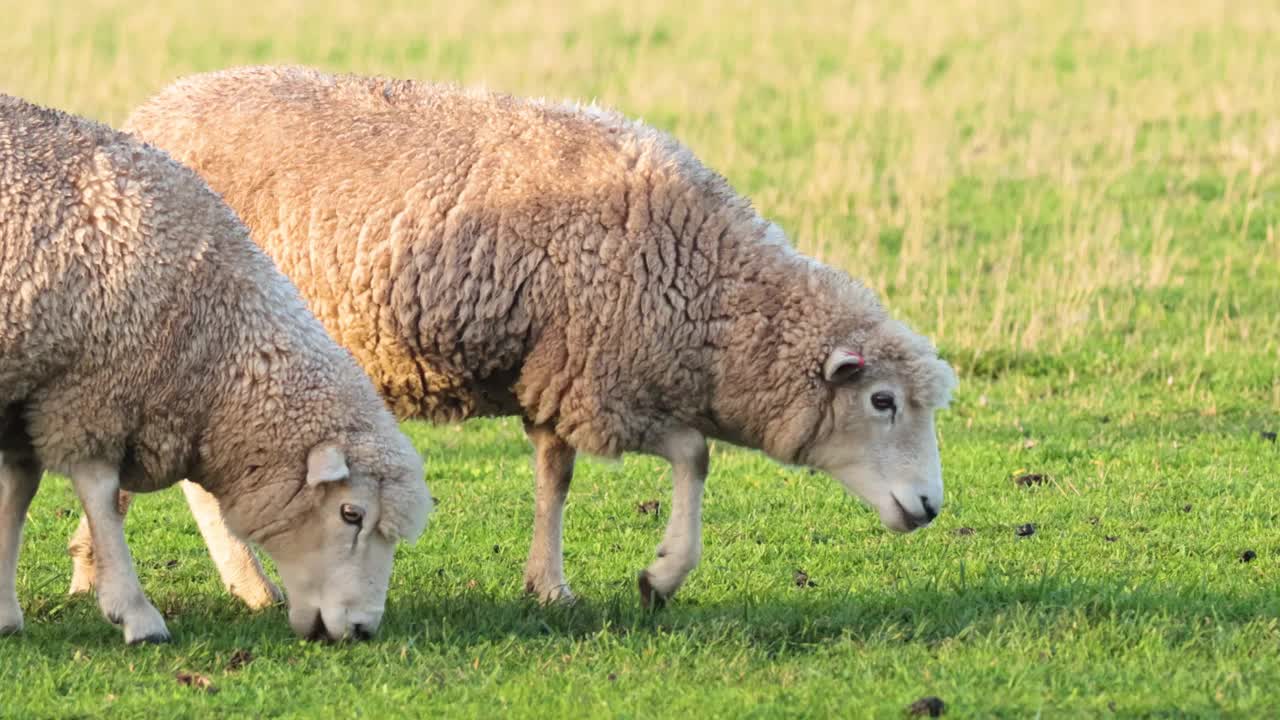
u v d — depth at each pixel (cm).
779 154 7194
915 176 6625
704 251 2834
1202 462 3812
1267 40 9025
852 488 2956
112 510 2520
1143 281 5362
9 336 2386
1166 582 2886
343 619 2533
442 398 2947
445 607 2780
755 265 2867
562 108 2955
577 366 2817
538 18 10319
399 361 2880
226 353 2522
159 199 2492
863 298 2923
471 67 8825
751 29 10000
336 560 2542
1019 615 2584
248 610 2875
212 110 2967
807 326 2856
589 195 2812
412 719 2214
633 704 2264
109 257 2425
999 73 8538
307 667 2445
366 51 9381
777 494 3666
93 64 8694
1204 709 2206
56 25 9938
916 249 5700
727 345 2856
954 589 2825
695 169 2923
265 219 2884
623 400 2842
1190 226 6066
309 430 2536
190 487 2934
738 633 2566
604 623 2667
